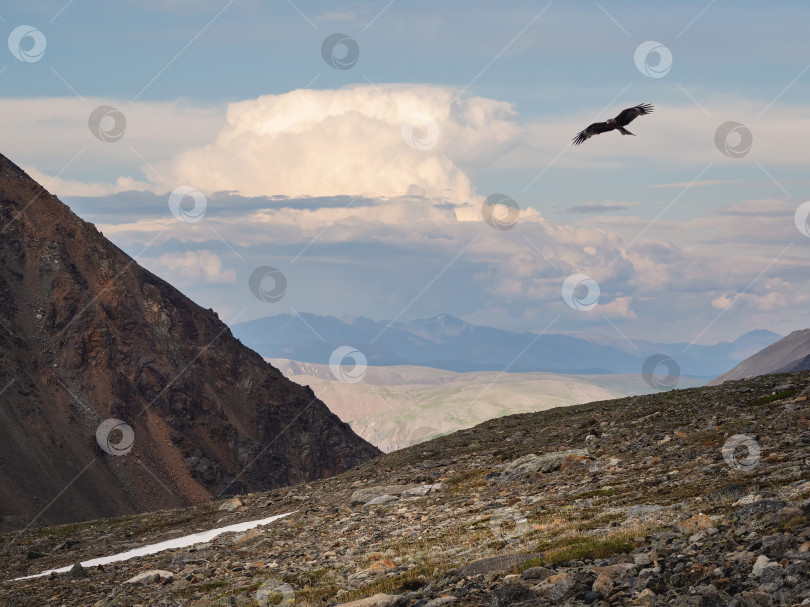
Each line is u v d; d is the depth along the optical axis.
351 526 56.91
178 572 52.22
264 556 52.31
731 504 31.94
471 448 89.88
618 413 85.81
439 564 34.78
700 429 61.94
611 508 39.94
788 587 19.89
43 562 75.19
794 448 44.50
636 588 22.44
